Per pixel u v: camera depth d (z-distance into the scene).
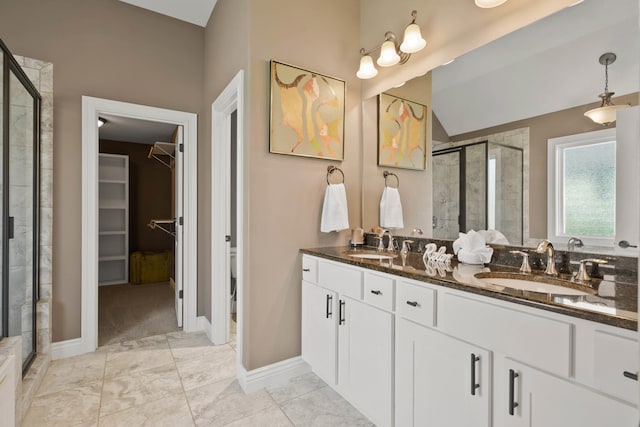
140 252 4.94
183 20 2.92
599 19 1.25
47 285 2.27
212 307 2.66
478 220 1.69
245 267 1.97
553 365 0.90
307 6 2.14
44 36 2.34
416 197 2.02
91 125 2.49
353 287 1.66
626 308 0.84
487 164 1.65
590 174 1.26
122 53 2.64
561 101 1.36
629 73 1.17
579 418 0.85
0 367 1.19
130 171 5.15
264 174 1.96
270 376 2.00
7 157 1.71
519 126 1.51
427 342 1.27
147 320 3.18
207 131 2.85
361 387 1.61
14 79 1.81
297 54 2.09
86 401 1.83
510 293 1.00
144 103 2.73
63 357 2.37
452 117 1.81
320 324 1.92
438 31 1.85
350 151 2.33
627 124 1.16
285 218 2.05
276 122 1.98
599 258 1.23
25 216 2.00
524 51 1.48
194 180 2.96
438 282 1.22
